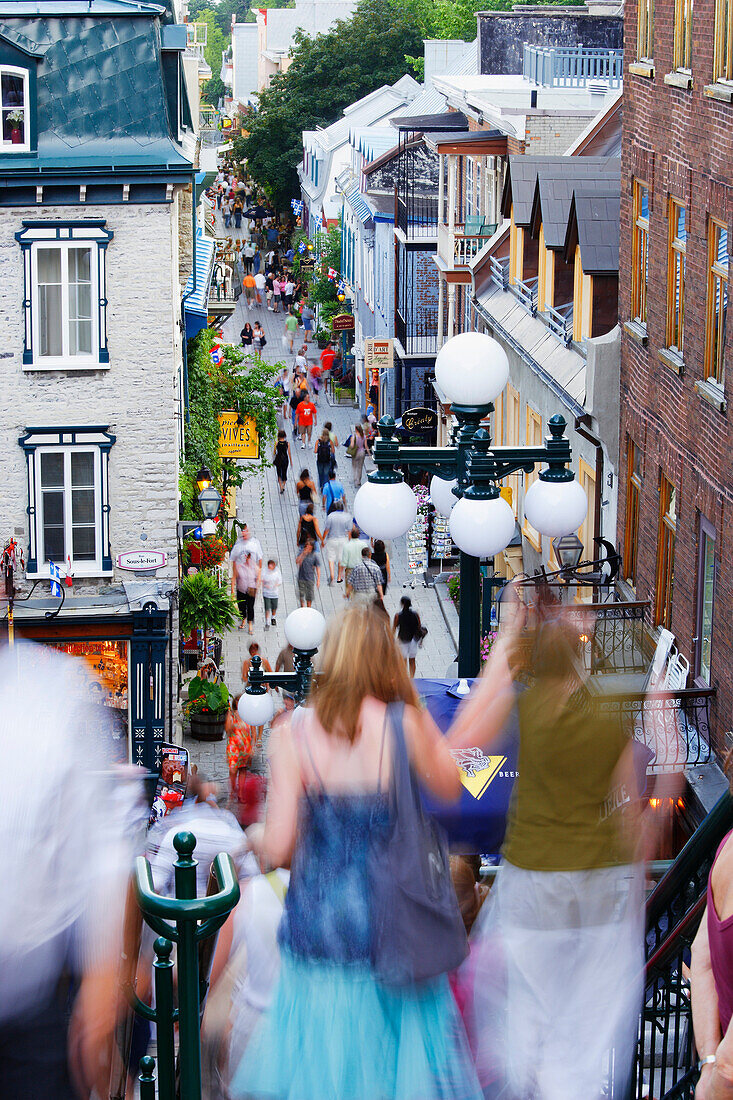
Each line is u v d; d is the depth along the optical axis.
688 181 17.00
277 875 5.38
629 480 20.56
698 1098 4.14
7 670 4.26
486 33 41.44
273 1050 4.54
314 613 13.19
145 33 25.22
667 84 17.80
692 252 16.97
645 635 18.97
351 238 61.22
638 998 5.32
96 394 25.31
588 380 21.00
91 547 25.92
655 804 16.12
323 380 56.62
